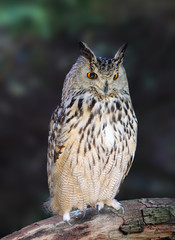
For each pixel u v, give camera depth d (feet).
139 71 49.78
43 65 49.67
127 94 24.22
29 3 38.22
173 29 49.32
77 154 23.09
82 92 23.54
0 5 37.73
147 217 21.16
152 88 48.88
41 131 46.47
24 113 46.65
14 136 45.85
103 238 21.18
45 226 21.34
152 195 41.29
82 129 22.84
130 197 41.32
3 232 40.32
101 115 22.97
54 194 25.00
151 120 47.93
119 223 21.24
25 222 40.68
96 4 44.62
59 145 23.29
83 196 24.31
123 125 23.45
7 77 46.85
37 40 47.98
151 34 50.52
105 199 24.50
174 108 48.44
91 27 48.62
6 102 46.78
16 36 45.19
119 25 50.21
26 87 47.91
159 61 50.52
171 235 21.06
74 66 24.35
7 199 42.16
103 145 23.07
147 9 48.37
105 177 23.89
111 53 48.14
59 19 42.73
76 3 42.60
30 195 42.52
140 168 43.75
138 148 45.34
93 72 23.25
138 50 50.52
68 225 21.36
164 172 42.91
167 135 46.34
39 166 44.75
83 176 23.57
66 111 23.41
